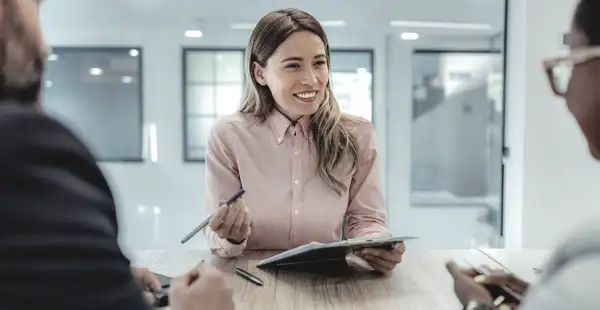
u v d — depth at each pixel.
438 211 3.86
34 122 0.40
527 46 2.91
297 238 1.40
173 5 3.66
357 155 1.44
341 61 3.73
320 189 1.41
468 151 3.82
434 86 3.85
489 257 1.21
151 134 3.93
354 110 3.79
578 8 0.48
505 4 3.26
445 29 3.70
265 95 1.44
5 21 0.43
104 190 0.43
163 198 3.92
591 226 0.40
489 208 3.63
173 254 1.27
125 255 0.44
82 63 3.79
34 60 0.45
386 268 1.08
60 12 3.59
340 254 1.07
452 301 0.92
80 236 0.38
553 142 2.94
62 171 0.39
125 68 3.89
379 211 1.44
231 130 1.43
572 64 0.49
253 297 0.95
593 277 0.37
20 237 0.36
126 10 3.69
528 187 2.98
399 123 3.89
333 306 0.90
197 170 3.94
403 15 3.63
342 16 3.58
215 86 3.90
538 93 2.93
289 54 1.31
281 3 3.51
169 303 0.74
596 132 0.49
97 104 3.89
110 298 0.39
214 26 3.79
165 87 3.92
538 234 2.98
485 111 3.72
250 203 1.40
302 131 1.42
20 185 0.37
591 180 2.90
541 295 0.41
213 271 0.76
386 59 3.76
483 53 3.70
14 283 0.35
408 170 4.00
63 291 0.36
